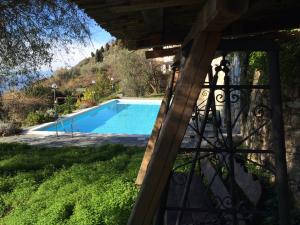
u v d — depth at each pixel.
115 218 4.86
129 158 8.09
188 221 3.91
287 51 5.21
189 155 7.61
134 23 3.38
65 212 5.21
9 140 12.22
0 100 12.27
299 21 3.90
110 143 10.80
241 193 4.36
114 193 5.60
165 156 2.45
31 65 10.41
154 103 24.22
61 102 23.66
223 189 4.20
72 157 8.63
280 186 3.14
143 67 27.77
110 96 27.50
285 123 5.17
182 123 2.44
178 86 2.45
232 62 10.68
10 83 10.62
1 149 10.14
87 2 2.40
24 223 5.04
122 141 11.20
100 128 18.64
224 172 5.36
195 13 3.12
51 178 7.02
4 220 5.50
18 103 15.90
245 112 8.16
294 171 4.92
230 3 1.90
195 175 5.33
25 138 12.48
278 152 3.14
